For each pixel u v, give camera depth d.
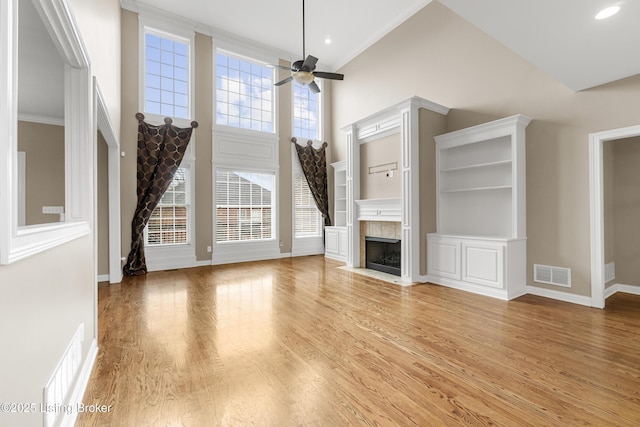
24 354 1.00
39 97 3.79
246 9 5.58
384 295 3.96
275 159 6.98
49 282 1.27
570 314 3.20
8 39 0.88
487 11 2.26
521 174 3.92
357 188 5.92
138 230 5.26
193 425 1.56
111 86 3.74
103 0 3.02
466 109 4.66
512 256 3.79
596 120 3.42
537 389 1.87
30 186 4.46
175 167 5.63
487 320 3.05
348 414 1.65
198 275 5.18
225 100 6.48
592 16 2.28
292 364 2.19
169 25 5.74
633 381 1.95
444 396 1.81
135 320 3.06
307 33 6.35
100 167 4.80
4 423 0.86
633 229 3.88
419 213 4.68
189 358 2.28
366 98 6.68
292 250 7.22
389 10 5.58
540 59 2.90
